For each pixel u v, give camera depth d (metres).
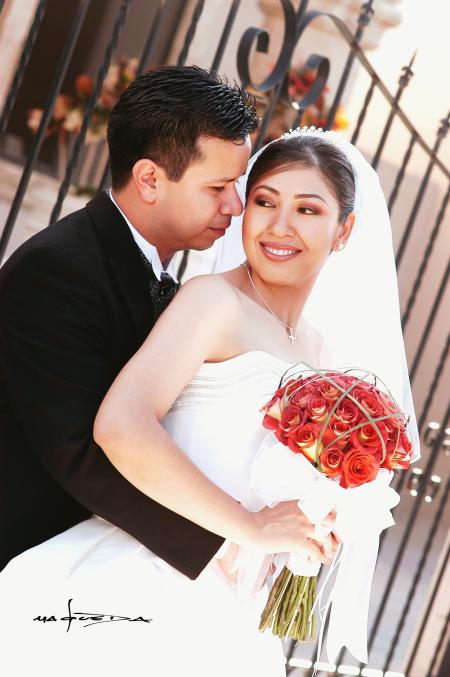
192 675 1.79
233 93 1.83
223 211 1.86
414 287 3.32
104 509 1.71
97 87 2.37
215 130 1.77
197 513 1.64
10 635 1.70
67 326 1.73
